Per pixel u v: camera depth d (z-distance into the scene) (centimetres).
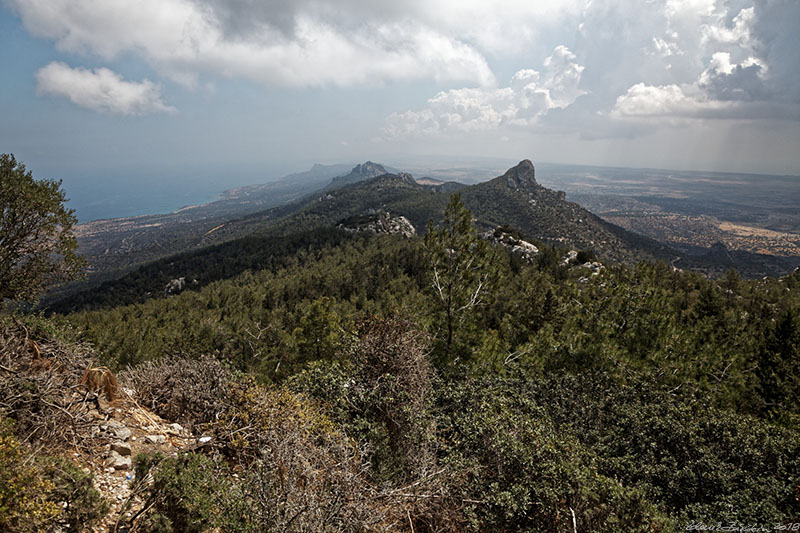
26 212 736
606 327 1300
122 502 329
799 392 1438
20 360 438
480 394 758
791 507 564
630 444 707
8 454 272
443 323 1095
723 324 1970
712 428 742
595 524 469
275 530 323
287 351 1972
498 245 5553
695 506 558
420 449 541
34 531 251
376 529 377
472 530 461
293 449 402
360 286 5909
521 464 545
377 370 688
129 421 441
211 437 461
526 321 1822
